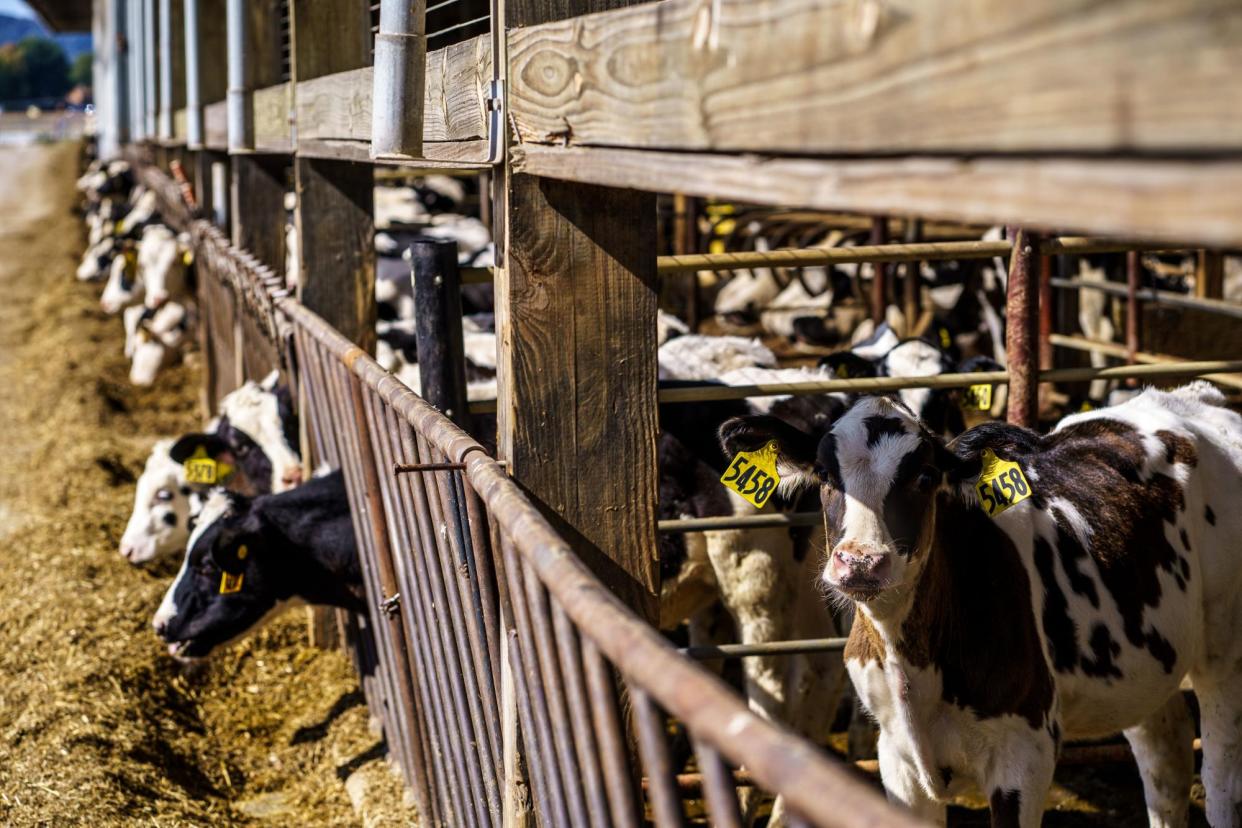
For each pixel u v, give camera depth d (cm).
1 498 869
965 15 114
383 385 328
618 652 157
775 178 151
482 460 246
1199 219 92
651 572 286
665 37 179
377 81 321
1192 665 344
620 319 276
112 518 788
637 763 325
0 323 1717
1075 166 103
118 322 1625
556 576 182
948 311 1061
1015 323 379
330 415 461
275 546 476
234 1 677
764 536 422
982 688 292
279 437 654
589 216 271
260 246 817
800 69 142
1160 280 1080
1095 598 312
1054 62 104
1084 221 103
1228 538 338
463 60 297
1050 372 383
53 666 551
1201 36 91
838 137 135
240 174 805
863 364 495
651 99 185
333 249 527
